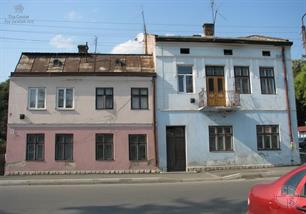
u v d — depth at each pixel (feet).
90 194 47.42
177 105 84.17
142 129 82.64
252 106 86.94
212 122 85.05
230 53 87.51
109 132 81.92
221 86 86.12
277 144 87.61
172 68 84.94
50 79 82.23
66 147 81.05
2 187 58.70
